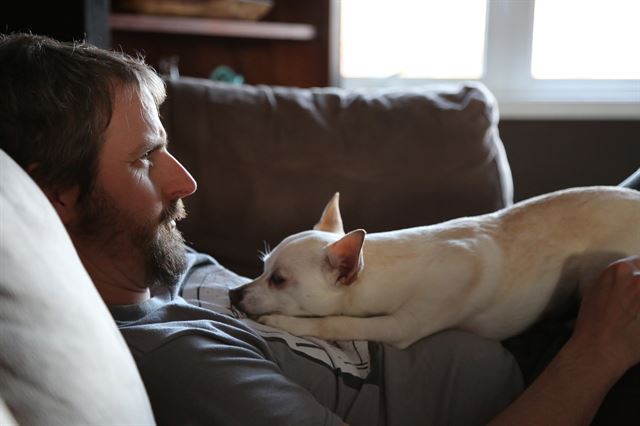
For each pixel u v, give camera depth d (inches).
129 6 85.7
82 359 25.7
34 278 25.0
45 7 71.7
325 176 70.5
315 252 50.2
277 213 69.6
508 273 50.1
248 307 49.2
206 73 111.7
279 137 71.1
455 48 117.1
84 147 36.9
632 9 109.3
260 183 69.7
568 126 109.0
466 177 71.4
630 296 39.4
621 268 40.7
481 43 115.9
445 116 72.6
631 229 49.1
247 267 69.1
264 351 40.3
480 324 50.6
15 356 23.0
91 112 36.8
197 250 69.2
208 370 35.6
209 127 70.4
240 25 93.6
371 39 119.3
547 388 38.0
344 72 120.0
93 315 27.7
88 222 38.8
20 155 35.9
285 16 109.2
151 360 35.8
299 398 36.0
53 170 36.6
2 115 35.7
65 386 24.4
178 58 109.1
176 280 43.8
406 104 73.9
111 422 26.0
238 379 35.5
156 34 105.7
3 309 23.3
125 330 36.8
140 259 41.6
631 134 107.7
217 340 37.8
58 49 37.9
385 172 70.9
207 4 91.0
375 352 45.6
